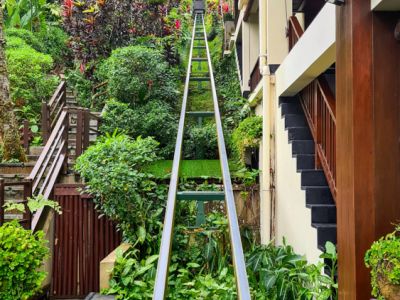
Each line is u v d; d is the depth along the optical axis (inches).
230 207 101.7
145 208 191.3
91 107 347.3
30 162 234.5
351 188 97.7
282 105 197.8
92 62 373.1
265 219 212.1
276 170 210.1
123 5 388.2
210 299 142.6
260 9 241.4
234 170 243.1
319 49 132.8
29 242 136.6
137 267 162.4
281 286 138.2
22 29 401.7
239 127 252.7
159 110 292.8
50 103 267.7
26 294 134.6
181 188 213.0
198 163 256.1
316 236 135.6
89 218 202.4
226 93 382.6
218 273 169.3
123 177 183.5
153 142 217.9
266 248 169.5
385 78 97.0
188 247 188.9
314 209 142.8
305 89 186.7
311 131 175.5
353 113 97.1
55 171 209.5
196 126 298.4
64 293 197.9
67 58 429.7
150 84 308.2
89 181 193.5
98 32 381.4
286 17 233.1
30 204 167.5
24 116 310.0
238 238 84.5
